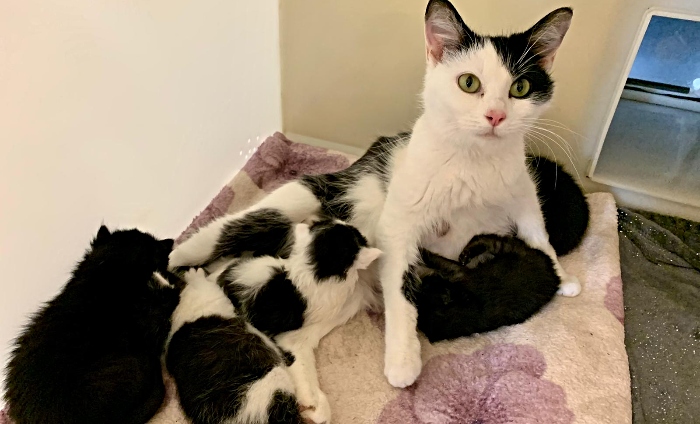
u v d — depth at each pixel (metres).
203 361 0.37
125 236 0.41
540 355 0.41
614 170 0.56
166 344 0.39
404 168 0.44
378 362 0.42
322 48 0.57
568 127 0.53
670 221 0.55
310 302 0.41
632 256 0.51
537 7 0.48
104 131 0.50
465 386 0.40
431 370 0.41
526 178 0.44
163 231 0.56
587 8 0.46
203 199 0.61
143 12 0.49
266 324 0.41
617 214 0.54
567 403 0.38
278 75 0.61
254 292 0.41
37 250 0.46
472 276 0.43
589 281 0.47
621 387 0.39
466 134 0.38
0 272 0.44
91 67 0.47
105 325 0.37
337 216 0.49
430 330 0.42
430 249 0.47
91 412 0.34
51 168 0.46
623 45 0.47
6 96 0.42
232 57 0.58
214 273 0.45
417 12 0.51
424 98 0.41
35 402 0.34
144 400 0.37
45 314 0.37
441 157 0.41
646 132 0.59
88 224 0.50
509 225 0.47
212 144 0.60
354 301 0.45
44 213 0.46
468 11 0.50
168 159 0.56
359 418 0.38
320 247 0.42
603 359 0.41
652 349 0.45
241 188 0.57
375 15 0.53
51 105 0.45
